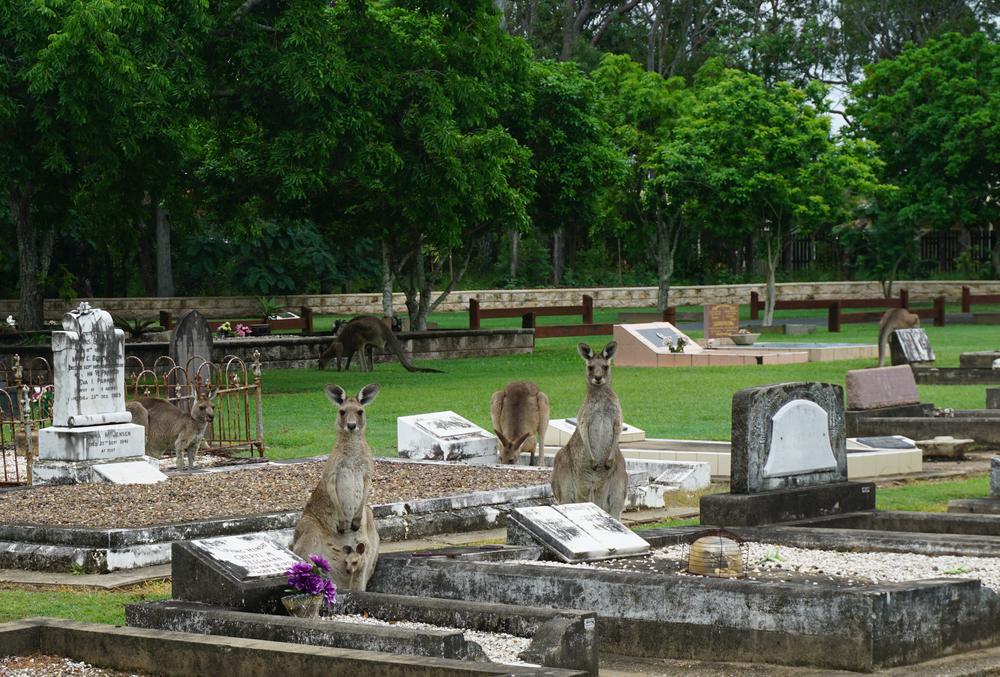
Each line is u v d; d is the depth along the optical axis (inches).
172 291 1911.9
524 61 1393.9
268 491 493.7
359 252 2146.9
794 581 331.0
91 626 285.4
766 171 1665.8
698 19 2832.2
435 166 1080.2
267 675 256.4
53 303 1753.2
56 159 924.6
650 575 315.3
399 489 505.0
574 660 269.3
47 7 877.2
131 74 876.6
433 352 1332.4
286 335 1406.3
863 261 2266.2
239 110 1059.9
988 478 606.9
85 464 542.9
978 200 2224.4
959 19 2728.8
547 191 1470.2
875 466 618.8
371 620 304.7
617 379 1058.1
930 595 290.2
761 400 426.0
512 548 368.5
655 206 1905.8
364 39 1069.1
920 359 1032.8
